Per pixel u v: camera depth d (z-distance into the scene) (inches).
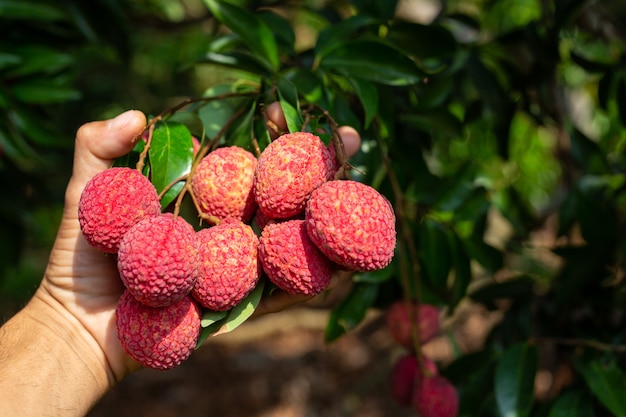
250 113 13.9
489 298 20.7
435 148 28.4
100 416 37.8
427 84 18.9
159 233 10.9
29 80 19.7
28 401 12.7
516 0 28.1
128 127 13.1
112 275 14.3
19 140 19.6
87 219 11.5
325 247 11.3
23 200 26.4
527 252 25.5
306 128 13.5
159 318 11.4
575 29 23.9
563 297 19.4
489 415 20.4
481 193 18.4
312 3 30.1
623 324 19.4
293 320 44.9
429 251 17.8
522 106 20.9
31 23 20.6
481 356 19.0
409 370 18.9
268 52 15.5
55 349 13.6
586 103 32.7
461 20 22.0
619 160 23.3
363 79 15.0
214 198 12.4
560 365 20.5
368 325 35.9
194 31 47.4
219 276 11.4
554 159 30.5
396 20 18.2
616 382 16.7
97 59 53.2
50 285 14.3
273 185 11.7
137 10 29.5
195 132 14.4
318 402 39.6
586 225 19.4
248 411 38.9
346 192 11.3
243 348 44.8
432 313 19.2
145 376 41.8
